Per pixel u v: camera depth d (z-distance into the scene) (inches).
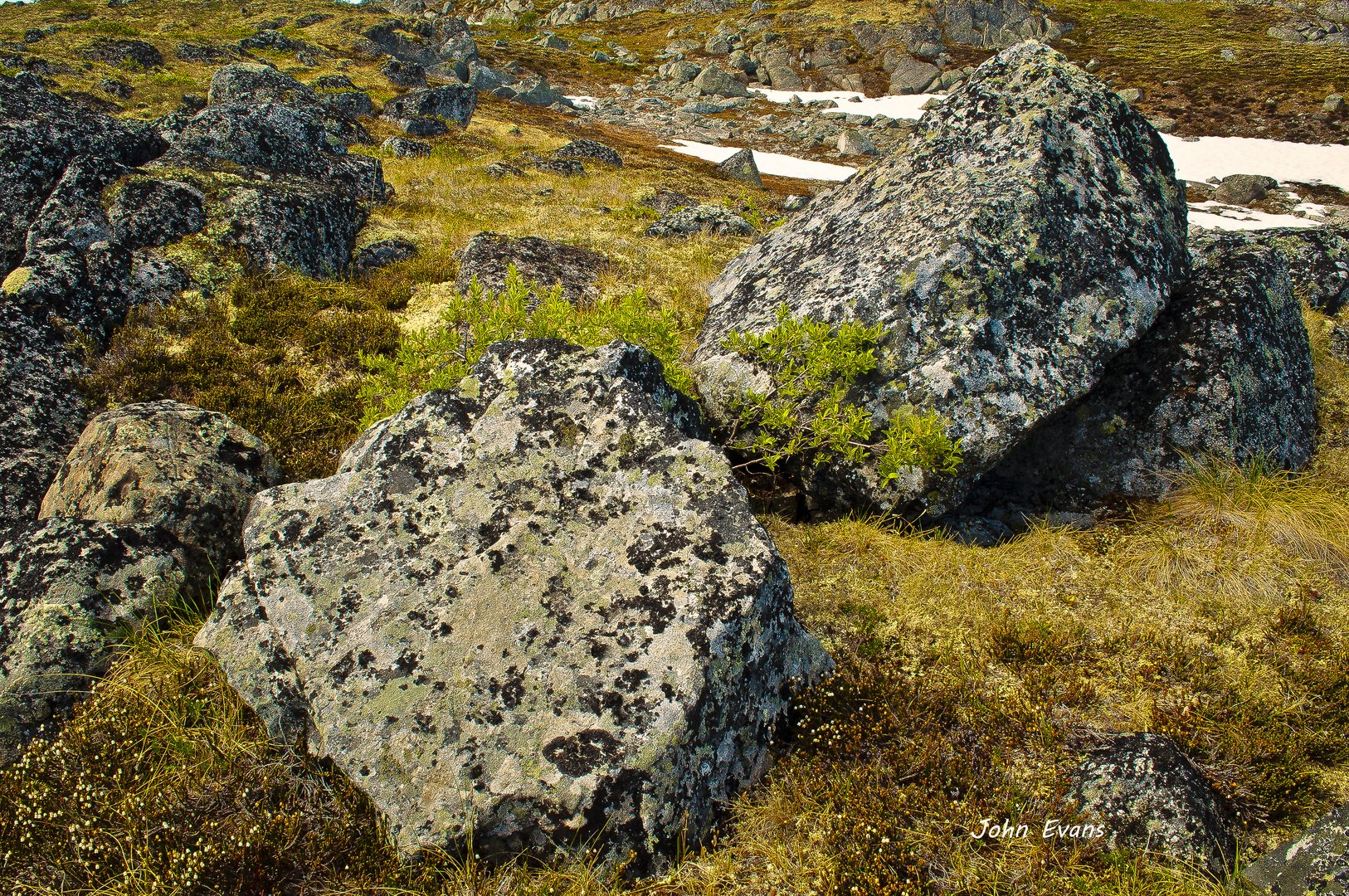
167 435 226.7
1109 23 3585.1
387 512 181.8
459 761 148.1
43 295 331.9
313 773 162.1
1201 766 165.0
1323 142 2132.1
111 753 163.6
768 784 166.1
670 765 148.3
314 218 467.8
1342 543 238.2
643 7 4397.1
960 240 266.4
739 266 390.0
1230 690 186.2
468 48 2359.7
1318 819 140.6
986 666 196.5
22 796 158.2
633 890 145.6
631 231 616.1
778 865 148.5
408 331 390.0
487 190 718.5
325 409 319.9
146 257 387.5
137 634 189.0
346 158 634.2
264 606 169.8
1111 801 151.7
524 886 142.7
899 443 236.8
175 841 149.5
